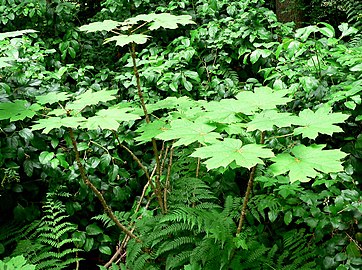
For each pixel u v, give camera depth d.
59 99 1.73
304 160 1.30
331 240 2.13
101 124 1.46
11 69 2.61
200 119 1.60
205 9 3.49
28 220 2.43
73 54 3.47
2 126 2.36
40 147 2.42
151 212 2.46
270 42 3.05
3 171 2.30
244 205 1.83
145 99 2.97
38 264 2.10
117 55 3.85
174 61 3.12
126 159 2.87
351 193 2.12
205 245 2.00
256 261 2.06
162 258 2.27
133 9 3.78
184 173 2.62
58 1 3.52
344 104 2.27
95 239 2.59
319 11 5.03
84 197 2.55
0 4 3.50
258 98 1.57
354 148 2.32
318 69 2.59
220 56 3.28
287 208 2.26
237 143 1.38
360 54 2.46
